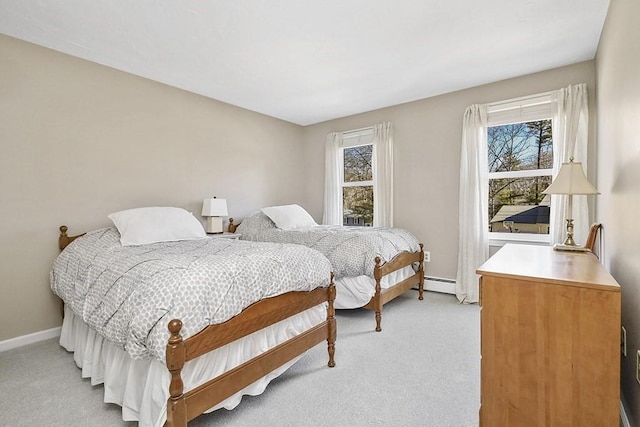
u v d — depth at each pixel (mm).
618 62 1780
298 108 4219
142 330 1329
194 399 1378
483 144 3424
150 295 1397
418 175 3936
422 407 1696
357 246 2926
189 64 2898
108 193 2939
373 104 4066
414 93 3693
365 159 4543
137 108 3137
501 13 2164
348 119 4574
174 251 2105
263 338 1754
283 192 4762
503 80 3330
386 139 4109
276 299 1769
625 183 1575
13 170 2436
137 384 1503
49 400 1758
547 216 3238
